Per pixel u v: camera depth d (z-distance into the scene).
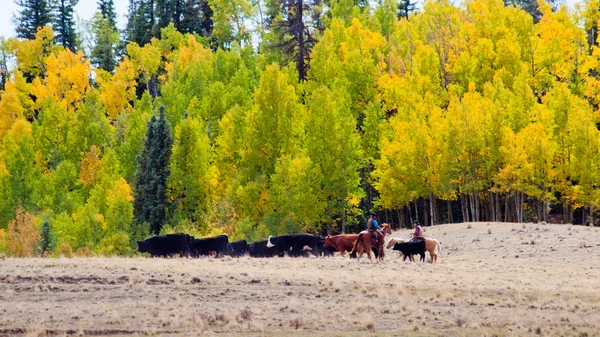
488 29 82.44
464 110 57.97
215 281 24.03
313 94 64.06
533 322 19.58
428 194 59.16
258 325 18.31
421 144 58.22
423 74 75.00
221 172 64.56
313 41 78.88
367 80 77.00
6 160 67.50
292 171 56.06
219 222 55.88
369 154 67.69
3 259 28.75
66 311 19.47
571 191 56.66
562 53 80.31
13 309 19.55
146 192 63.28
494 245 42.31
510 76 73.69
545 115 58.22
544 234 43.44
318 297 22.33
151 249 36.03
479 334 18.17
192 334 17.52
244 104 79.06
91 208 56.44
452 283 25.39
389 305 21.23
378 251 33.06
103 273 24.81
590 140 55.81
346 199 60.16
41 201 63.19
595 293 24.30
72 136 78.62
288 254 37.34
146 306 20.31
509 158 55.44
